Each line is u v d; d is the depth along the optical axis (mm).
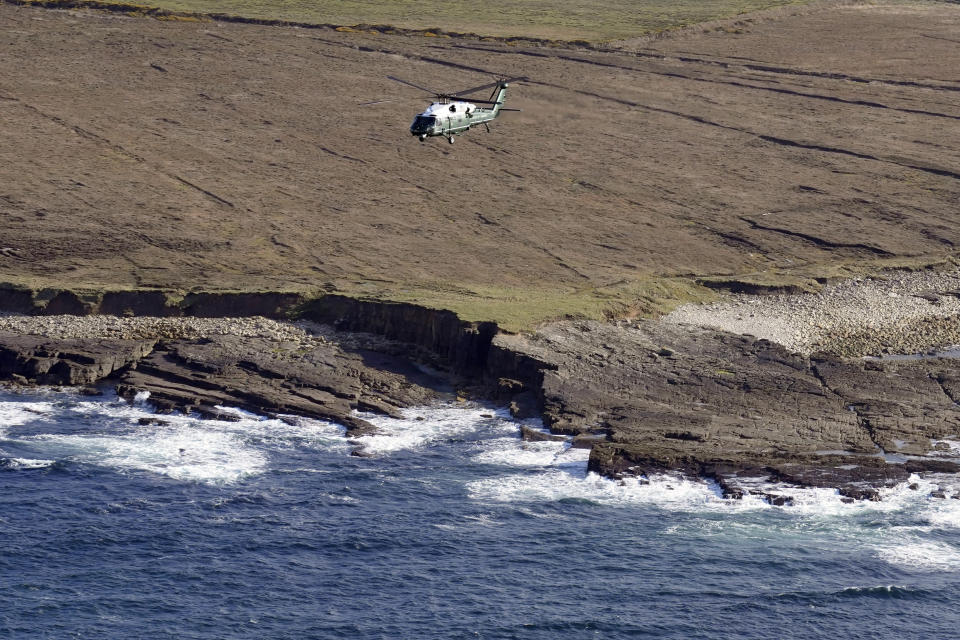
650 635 196875
